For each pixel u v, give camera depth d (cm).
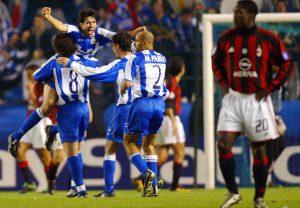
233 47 2486
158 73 3453
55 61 3291
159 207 2892
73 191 3619
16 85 5847
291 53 4994
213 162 4869
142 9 5931
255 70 2475
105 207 2900
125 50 3406
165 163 5000
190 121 5009
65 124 3334
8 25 6006
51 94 3341
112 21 5928
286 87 4906
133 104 3434
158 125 3512
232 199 2564
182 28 5791
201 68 4975
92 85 5059
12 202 3325
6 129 5162
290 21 4984
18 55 5878
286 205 2961
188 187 5012
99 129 5053
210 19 4906
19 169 5091
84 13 3378
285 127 4900
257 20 4991
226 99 2522
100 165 5044
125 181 5025
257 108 2488
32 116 3400
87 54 3422
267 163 2552
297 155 4897
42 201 3344
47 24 5884
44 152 4600
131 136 3462
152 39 3475
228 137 2509
